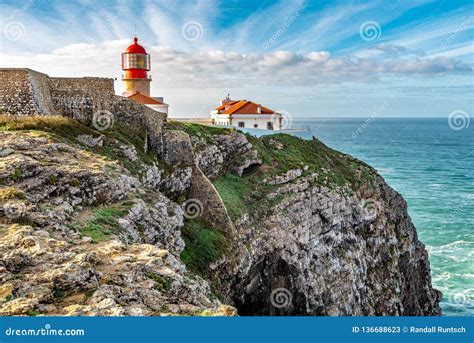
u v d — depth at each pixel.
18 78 26.52
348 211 43.47
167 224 21.03
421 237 64.06
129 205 19.06
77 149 23.48
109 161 22.92
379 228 44.81
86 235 15.33
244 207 36.22
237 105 61.91
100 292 11.51
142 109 31.94
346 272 39.03
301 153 49.28
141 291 12.27
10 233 13.65
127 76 54.88
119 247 14.60
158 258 14.28
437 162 134.62
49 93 29.39
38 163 18.50
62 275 11.74
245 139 44.88
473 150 164.00
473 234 64.81
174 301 12.48
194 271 24.91
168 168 31.31
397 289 42.12
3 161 17.89
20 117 25.12
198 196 31.95
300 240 37.41
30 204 15.59
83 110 29.98
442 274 51.50
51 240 13.71
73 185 18.17
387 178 110.00
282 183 41.97
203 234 28.56
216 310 12.05
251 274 32.19
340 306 36.41
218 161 41.06
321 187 42.81
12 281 11.40
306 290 35.44
